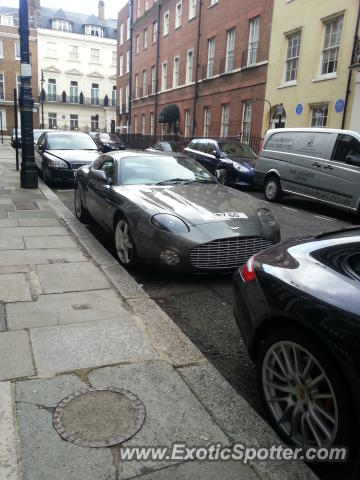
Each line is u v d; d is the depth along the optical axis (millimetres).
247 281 2863
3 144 37531
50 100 66812
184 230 4840
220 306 4512
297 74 17484
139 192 5676
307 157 11070
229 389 2910
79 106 68688
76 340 3471
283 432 2482
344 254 2580
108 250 6586
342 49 15047
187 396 2812
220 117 24109
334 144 10469
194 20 26922
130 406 2684
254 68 20453
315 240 2992
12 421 2502
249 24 20906
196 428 2527
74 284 4707
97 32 70438
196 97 26906
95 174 6508
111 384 2900
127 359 3221
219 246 4836
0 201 9492
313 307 2256
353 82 14586
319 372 2283
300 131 11562
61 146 13758
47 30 65375
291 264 2689
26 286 4598
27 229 7160
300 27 17141
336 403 2111
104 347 3379
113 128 64562
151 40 35562
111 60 69938
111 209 5910
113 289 4613
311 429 2314
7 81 58719
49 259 5559
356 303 2129
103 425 2504
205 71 25672
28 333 3562
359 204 9664
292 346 2408
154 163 6676
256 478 2201
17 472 2152
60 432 2434
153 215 5023
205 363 3225
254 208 5504
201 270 4859
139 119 39844
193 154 15828
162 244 4855
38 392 2783
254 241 5020
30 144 11219
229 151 14875
